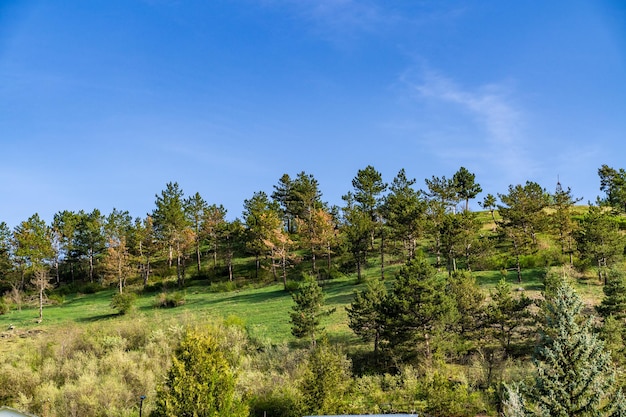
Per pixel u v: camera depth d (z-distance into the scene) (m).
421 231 74.31
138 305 80.44
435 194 90.62
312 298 48.97
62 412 40.62
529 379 34.34
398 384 40.41
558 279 46.50
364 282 74.06
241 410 32.69
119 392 42.31
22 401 41.88
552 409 24.27
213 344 33.41
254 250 91.44
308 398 34.25
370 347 49.66
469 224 68.94
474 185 106.50
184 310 72.88
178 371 31.64
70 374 47.25
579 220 86.56
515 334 47.34
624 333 38.56
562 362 24.84
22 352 53.16
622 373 33.38
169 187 108.56
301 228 92.25
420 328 44.66
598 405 24.88
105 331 57.41
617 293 43.78
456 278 51.50
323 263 90.88
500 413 33.97
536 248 71.69
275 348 50.88
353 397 37.25
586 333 25.33
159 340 53.88
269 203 108.56
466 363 44.34
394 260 83.56
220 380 32.16
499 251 78.19
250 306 70.75
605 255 63.62
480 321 48.72
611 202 90.88
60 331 60.59
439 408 35.19
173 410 30.80
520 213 69.50
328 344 47.28
